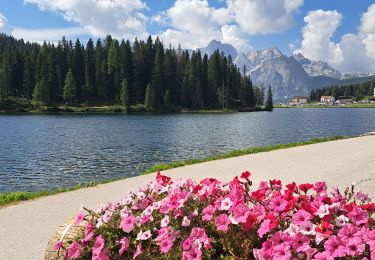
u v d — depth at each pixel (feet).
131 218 15.24
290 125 225.97
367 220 13.39
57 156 94.79
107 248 14.25
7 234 24.34
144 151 102.68
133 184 39.34
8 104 353.92
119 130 173.99
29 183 63.67
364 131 184.03
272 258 12.22
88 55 418.72
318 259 11.61
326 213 13.57
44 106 358.64
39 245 22.15
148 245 15.11
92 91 395.55
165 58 430.61
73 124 214.07
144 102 393.70
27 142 127.13
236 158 57.00
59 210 29.84
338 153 58.80
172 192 17.74
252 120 274.57
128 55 409.69
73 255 14.61
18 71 404.36
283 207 14.25
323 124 240.94
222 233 14.67
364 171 41.83
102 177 68.03
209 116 325.21
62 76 407.64
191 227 15.28
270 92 528.22
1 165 81.97
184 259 13.19
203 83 437.99
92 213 17.15
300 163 49.39
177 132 163.94
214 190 17.19
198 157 91.20
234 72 477.36
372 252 11.42
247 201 16.71
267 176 40.98
